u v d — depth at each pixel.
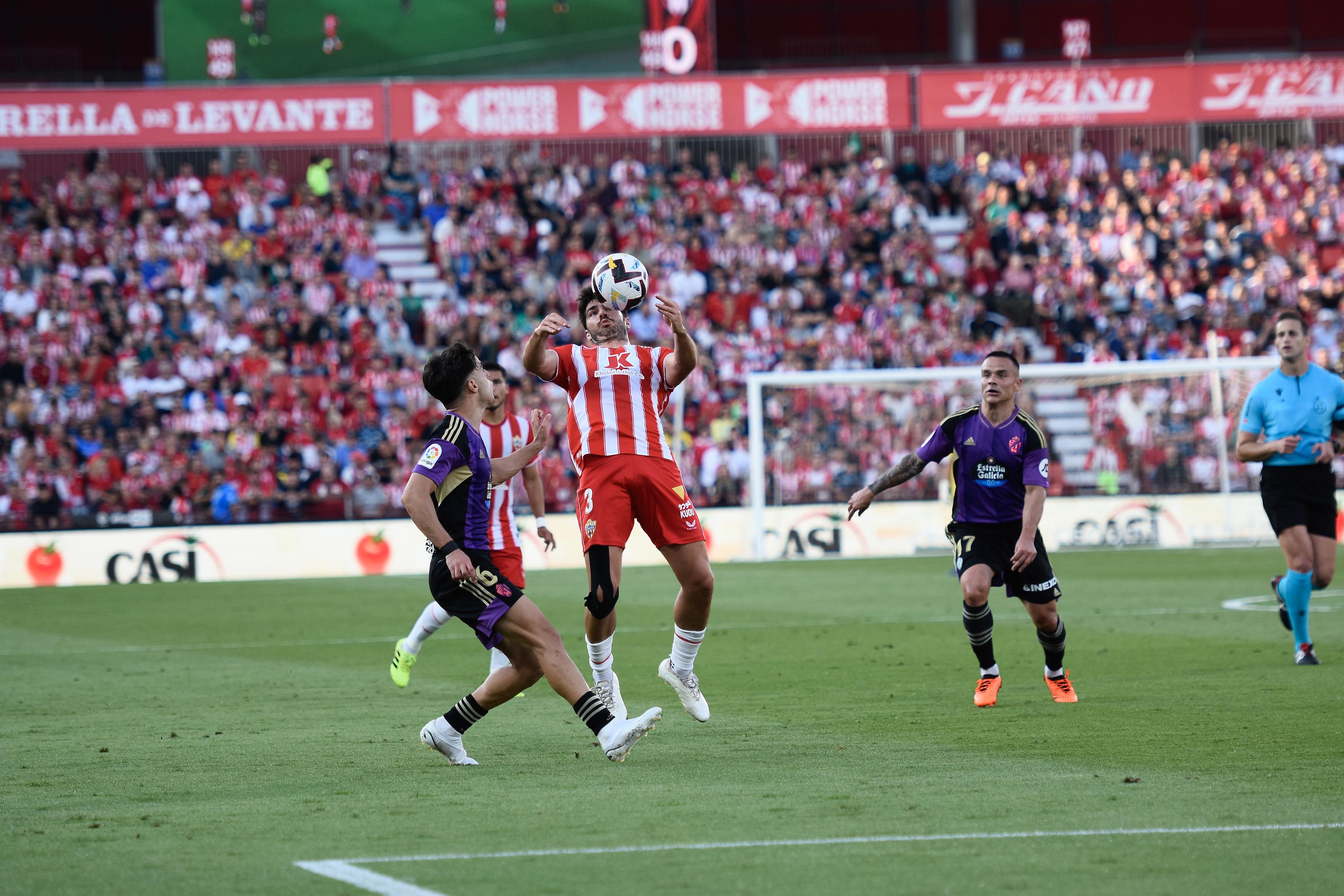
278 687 33.72
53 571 75.62
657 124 101.06
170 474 80.62
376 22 100.06
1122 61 131.25
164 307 93.56
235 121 97.75
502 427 30.45
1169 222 105.38
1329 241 106.44
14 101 96.00
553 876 15.13
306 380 88.25
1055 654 28.16
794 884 14.70
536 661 22.03
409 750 24.06
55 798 20.16
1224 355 97.31
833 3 131.75
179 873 15.58
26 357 88.62
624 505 23.33
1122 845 16.22
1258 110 104.62
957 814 17.97
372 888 14.77
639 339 94.75
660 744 24.12
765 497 84.25
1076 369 83.12
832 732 25.08
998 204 104.88
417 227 104.62
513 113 99.69
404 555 78.81
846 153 109.69
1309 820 17.41
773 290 99.12
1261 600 50.78
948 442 28.30
